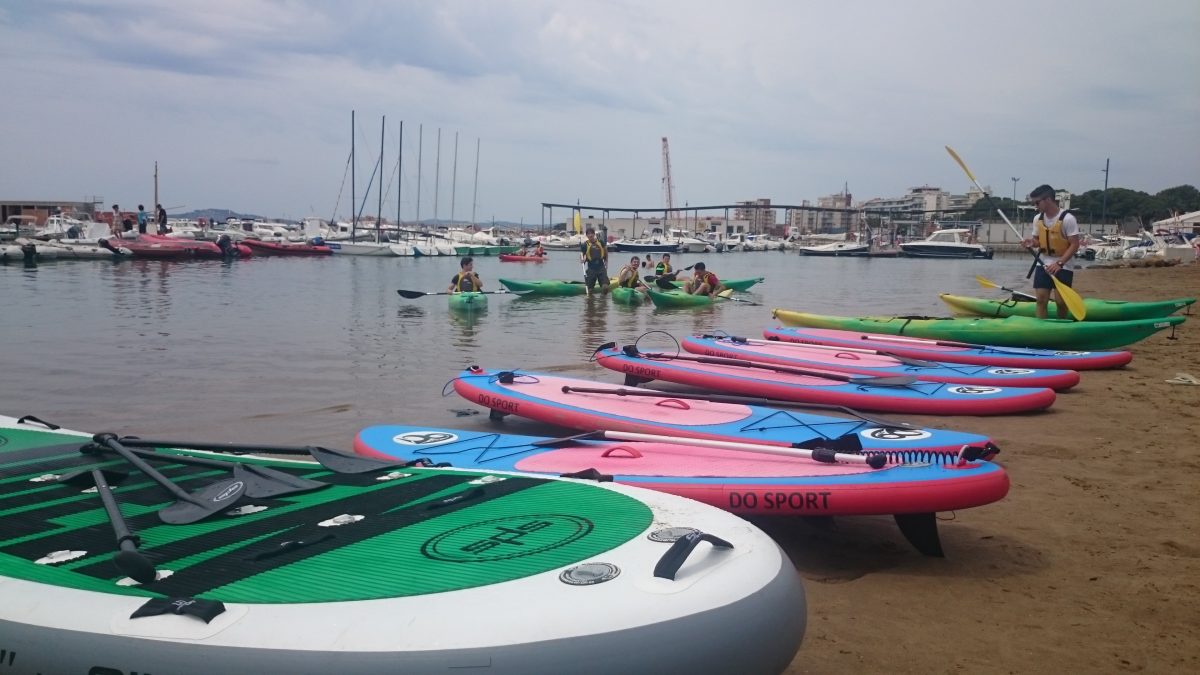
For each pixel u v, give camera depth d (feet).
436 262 147.23
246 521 9.38
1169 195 421.59
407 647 6.61
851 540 14.93
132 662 6.79
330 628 6.80
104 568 8.07
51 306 55.36
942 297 48.73
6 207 216.54
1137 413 24.66
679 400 21.66
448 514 9.50
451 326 48.62
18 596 7.50
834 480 13.56
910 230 424.46
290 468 11.69
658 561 7.72
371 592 7.37
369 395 28.17
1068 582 12.94
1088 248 216.54
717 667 7.11
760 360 30.42
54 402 26.71
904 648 10.84
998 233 328.90
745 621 7.33
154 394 28.04
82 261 109.70
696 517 9.23
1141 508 16.21
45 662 7.01
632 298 66.03
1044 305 38.04
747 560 8.03
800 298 77.87
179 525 9.27
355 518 9.39
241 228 211.61
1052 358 32.50
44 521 9.41
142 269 99.86
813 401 25.36
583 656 6.70
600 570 7.63
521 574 7.67
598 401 21.80
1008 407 24.25
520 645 6.65
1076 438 21.71
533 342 42.14
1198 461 19.35
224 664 6.63
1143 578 13.01
